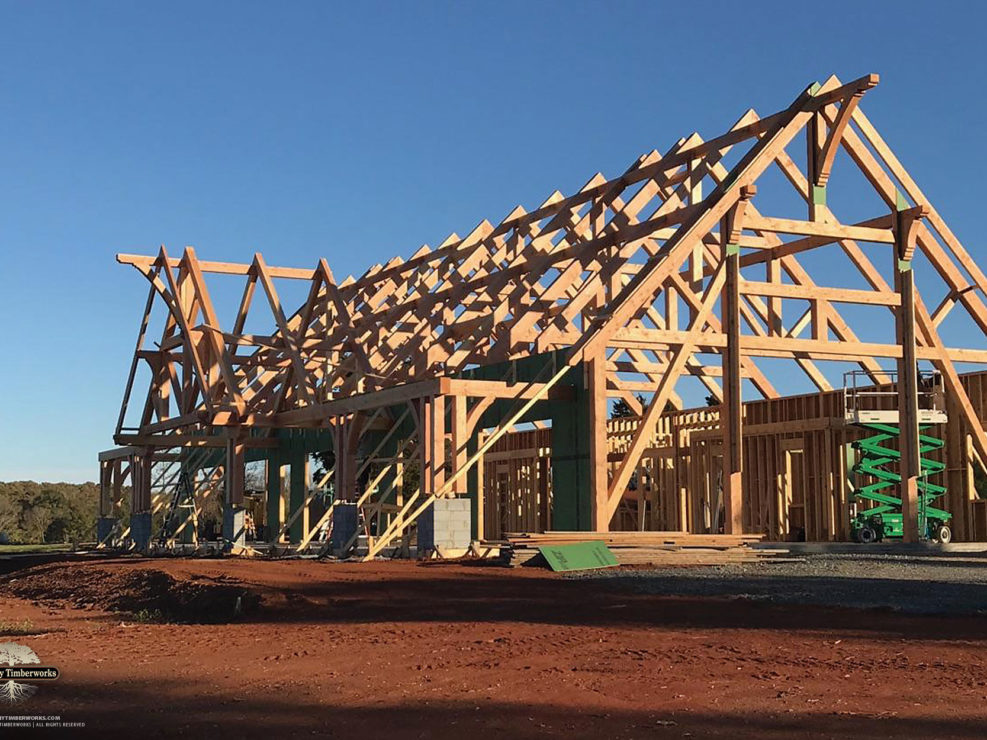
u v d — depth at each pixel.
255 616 11.85
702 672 7.24
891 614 9.87
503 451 32.44
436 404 18.25
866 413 20.81
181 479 29.53
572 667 7.53
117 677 7.72
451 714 6.16
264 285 25.61
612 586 12.71
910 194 19.86
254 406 26.69
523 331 20.12
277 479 30.27
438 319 23.09
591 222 21.64
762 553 16.34
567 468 19.17
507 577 13.95
